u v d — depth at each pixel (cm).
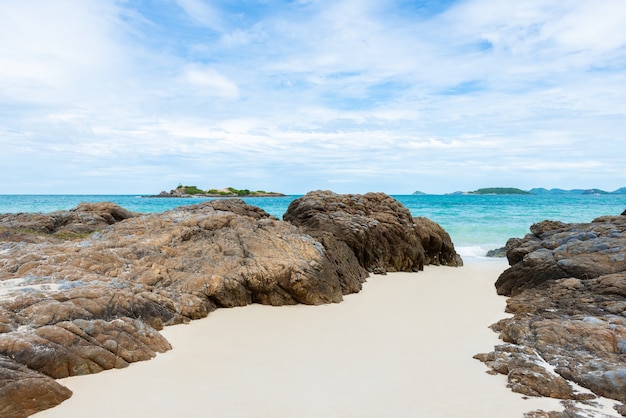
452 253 2847
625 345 1014
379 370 1004
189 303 1411
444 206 7456
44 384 827
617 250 1709
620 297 1418
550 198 11838
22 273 1316
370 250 2397
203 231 1816
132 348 1046
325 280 1691
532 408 827
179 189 13500
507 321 1317
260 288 1598
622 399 849
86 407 816
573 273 1689
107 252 1538
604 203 8381
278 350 1130
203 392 882
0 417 758
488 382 942
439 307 1609
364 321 1409
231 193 13312
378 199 2934
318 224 2400
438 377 967
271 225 1953
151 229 1823
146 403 834
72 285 1220
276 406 828
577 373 926
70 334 973
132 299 1245
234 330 1293
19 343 902
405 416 796
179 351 1111
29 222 2541
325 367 1019
